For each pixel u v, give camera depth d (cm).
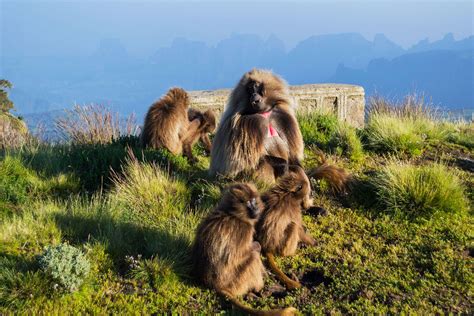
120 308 521
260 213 538
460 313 522
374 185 633
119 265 549
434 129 765
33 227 571
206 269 535
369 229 598
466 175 672
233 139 619
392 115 809
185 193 627
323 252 570
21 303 516
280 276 546
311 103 834
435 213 606
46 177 657
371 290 538
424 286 542
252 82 620
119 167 666
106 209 595
